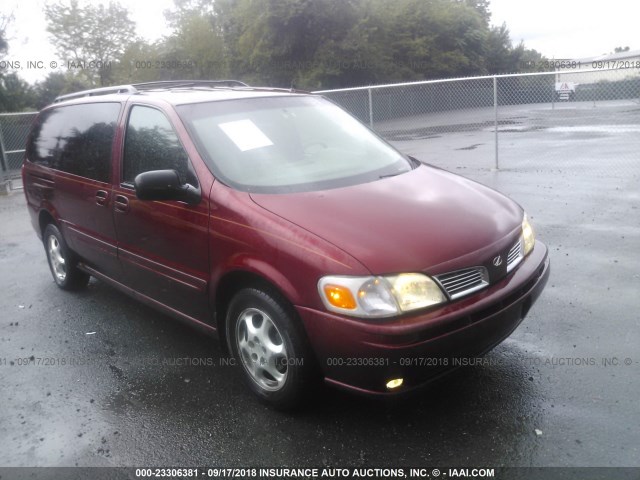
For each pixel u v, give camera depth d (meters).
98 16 34.12
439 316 2.91
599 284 5.05
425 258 2.99
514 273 3.39
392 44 32.38
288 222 3.20
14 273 6.67
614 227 6.71
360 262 2.92
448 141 16.81
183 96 4.29
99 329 4.84
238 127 4.01
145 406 3.63
